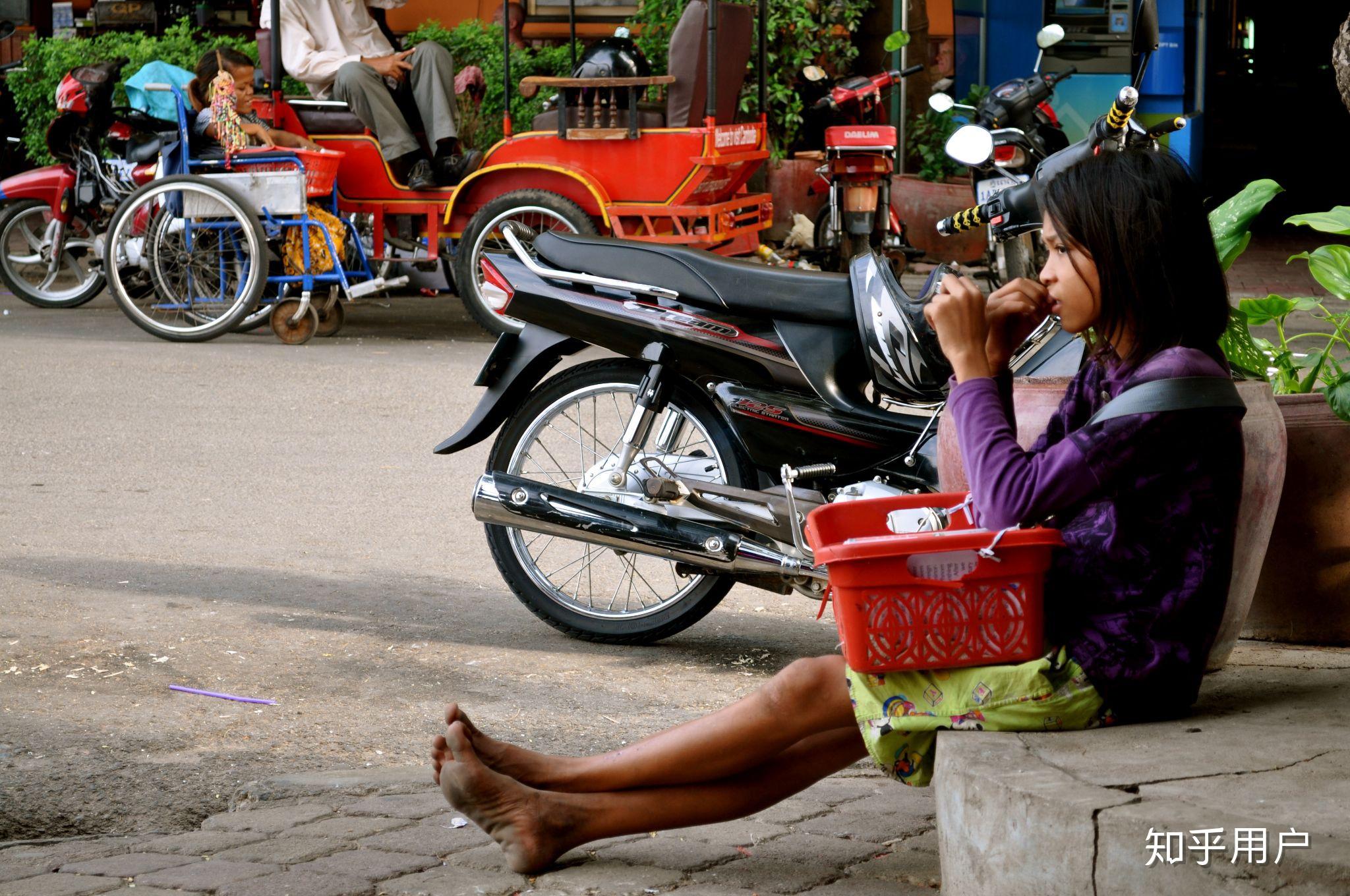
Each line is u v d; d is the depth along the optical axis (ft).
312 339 37.55
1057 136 40.98
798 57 49.73
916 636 8.98
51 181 42.80
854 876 10.25
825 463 15.52
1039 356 14.69
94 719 13.84
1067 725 9.09
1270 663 12.64
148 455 25.21
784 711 9.73
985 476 8.96
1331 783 8.21
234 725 13.79
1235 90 87.04
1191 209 9.04
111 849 10.89
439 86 38.93
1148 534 9.04
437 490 23.35
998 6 58.03
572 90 36.24
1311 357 16.31
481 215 36.52
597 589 18.66
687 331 15.67
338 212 38.06
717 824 10.84
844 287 15.49
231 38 52.65
